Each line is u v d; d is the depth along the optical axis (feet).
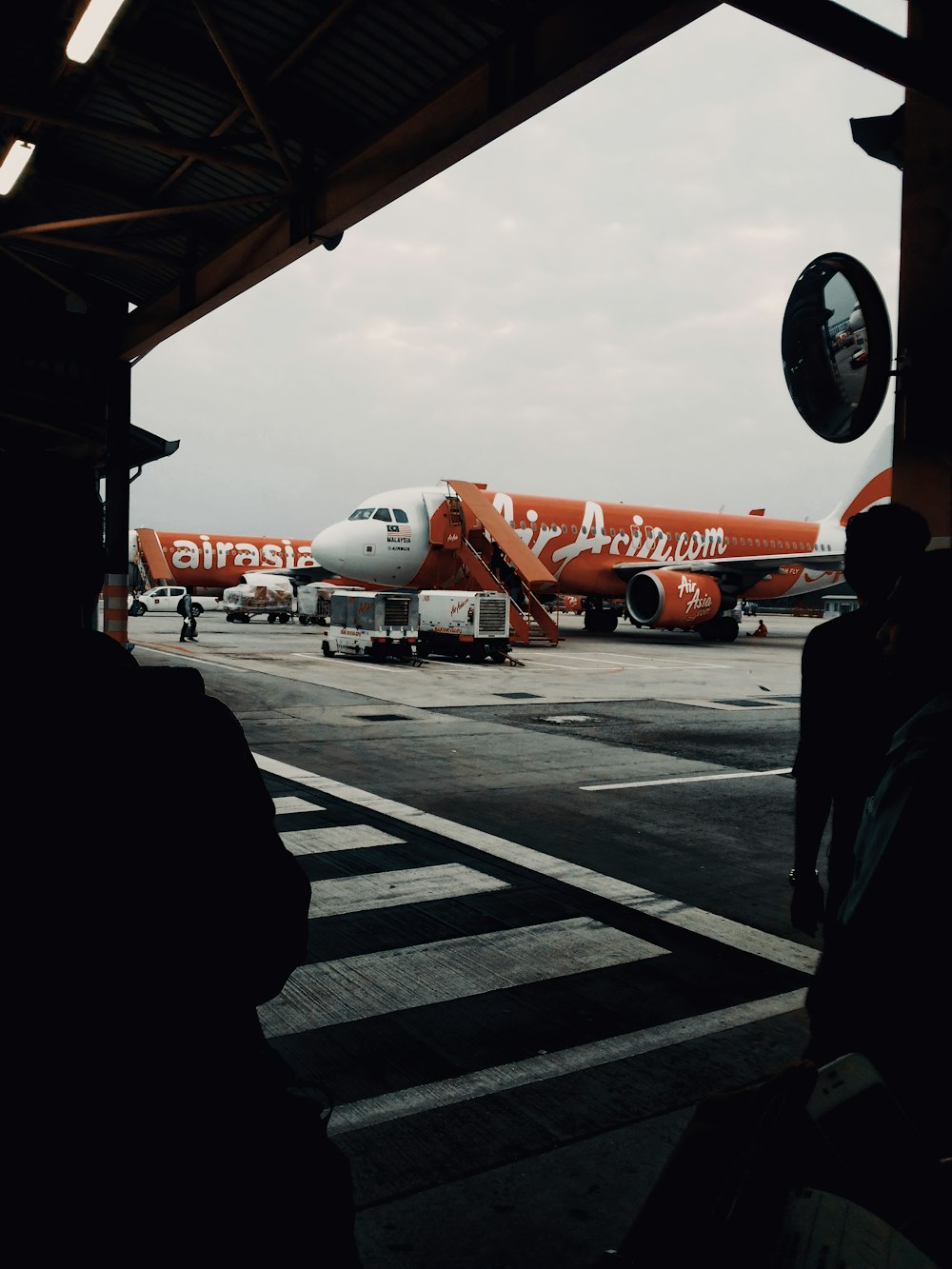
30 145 31.83
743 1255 3.24
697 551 117.39
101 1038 3.48
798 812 9.54
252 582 142.82
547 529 102.12
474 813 24.67
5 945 3.39
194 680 4.24
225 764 3.99
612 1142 9.38
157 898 3.65
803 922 9.54
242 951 3.87
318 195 32.86
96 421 52.75
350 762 31.40
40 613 3.81
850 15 11.72
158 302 45.70
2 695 3.58
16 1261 3.20
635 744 37.63
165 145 30.01
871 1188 3.41
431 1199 8.39
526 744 36.35
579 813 25.11
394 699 49.34
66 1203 3.30
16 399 51.96
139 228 41.81
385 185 29.55
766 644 115.03
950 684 5.17
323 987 13.24
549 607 122.21
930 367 12.04
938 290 12.03
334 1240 4.01
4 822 3.44
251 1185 3.73
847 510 141.49
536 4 23.48
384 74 27.99
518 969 14.08
